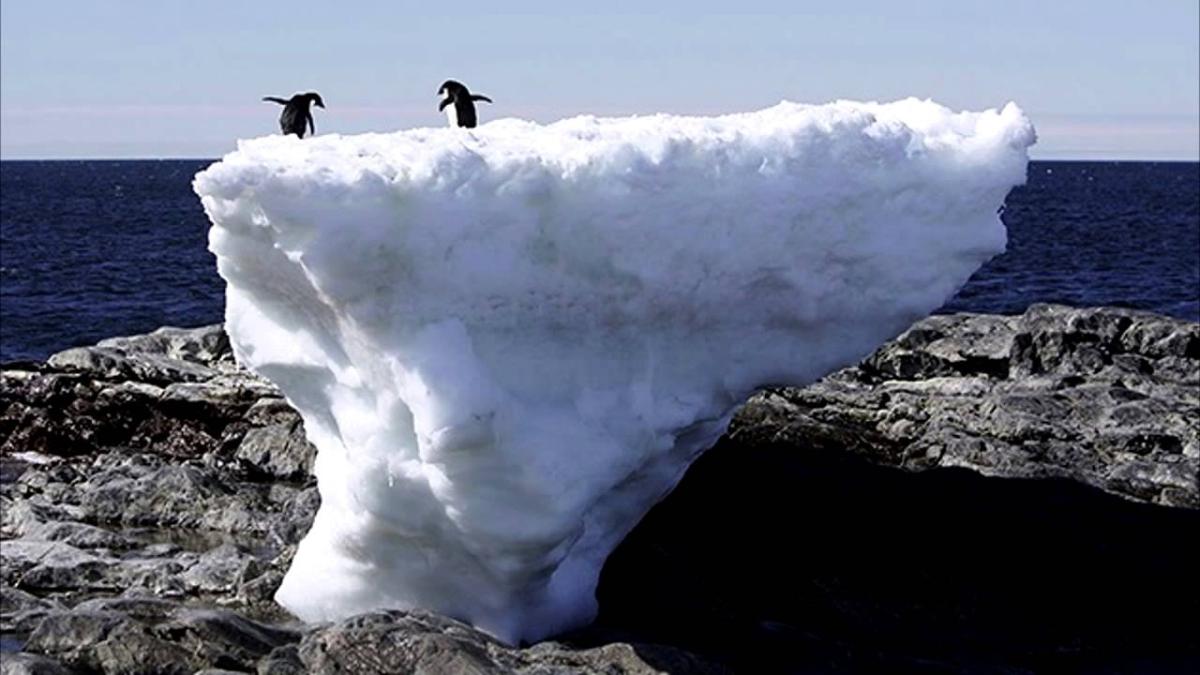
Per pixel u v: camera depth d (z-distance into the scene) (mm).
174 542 24469
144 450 30078
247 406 30031
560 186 17547
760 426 27797
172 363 31672
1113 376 32531
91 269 82625
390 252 17031
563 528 18062
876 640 20734
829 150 18609
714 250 18344
